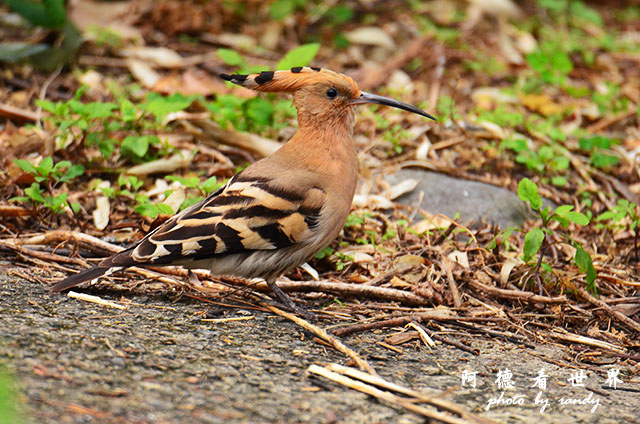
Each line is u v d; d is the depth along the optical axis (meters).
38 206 10.81
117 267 8.48
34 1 16.22
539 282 10.10
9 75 14.95
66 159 12.20
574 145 14.66
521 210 12.41
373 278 10.22
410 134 13.77
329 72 9.30
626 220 11.98
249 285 9.73
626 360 8.84
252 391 7.05
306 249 9.05
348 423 6.67
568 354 8.85
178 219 8.73
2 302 8.41
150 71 15.57
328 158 9.18
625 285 10.45
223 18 18.12
